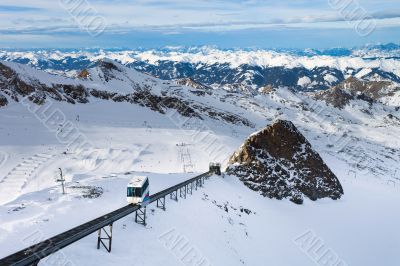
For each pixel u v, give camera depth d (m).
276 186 70.50
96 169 87.25
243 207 56.03
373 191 92.88
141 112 185.62
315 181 77.06
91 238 25.09
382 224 68.88
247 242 44.28
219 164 68.81
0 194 64.44
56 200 35.16
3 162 80.31
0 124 111.44
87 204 34.12
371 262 52.66
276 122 79.38
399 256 56.38
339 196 79.44
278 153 76.94
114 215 26.23
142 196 31.12
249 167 72.31
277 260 43.78
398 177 154.25
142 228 30.47
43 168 79.88
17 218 28.80
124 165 93.19
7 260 16.95
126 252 25.09
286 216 61.69
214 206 48.75
